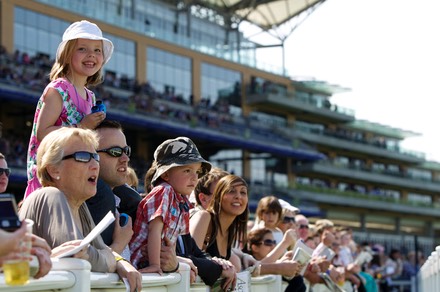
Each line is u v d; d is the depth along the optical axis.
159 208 4.99
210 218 6.09
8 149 37.59
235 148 60.53
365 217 76.62
